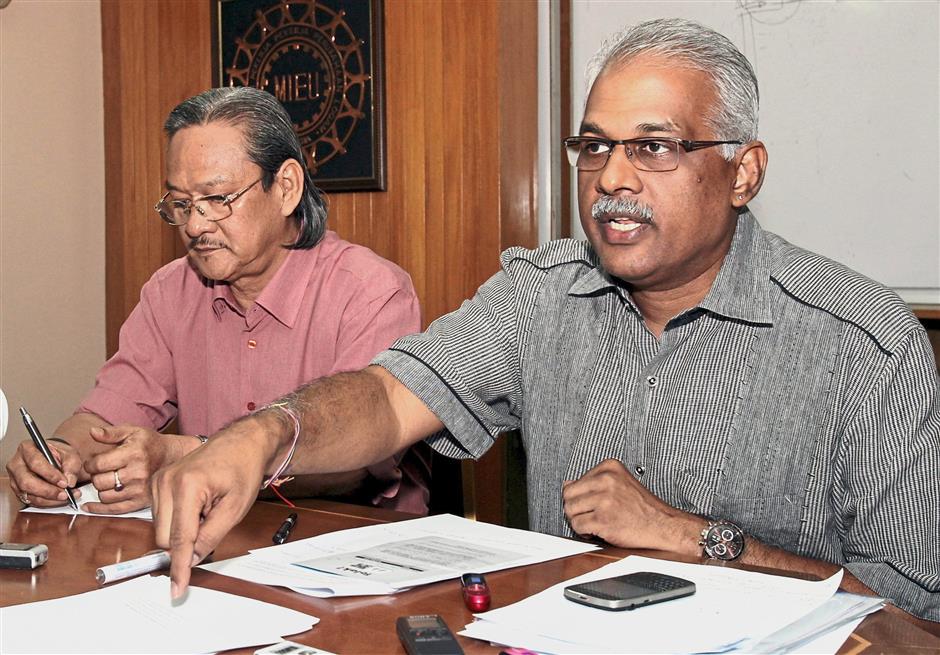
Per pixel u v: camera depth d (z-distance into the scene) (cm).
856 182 270
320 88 319
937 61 259
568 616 96
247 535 135
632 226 142
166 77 346
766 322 148
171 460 158
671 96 140
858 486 141
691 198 141
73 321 350
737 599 101
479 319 168
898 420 139
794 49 274
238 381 208
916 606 133
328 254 208
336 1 315
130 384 215
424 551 122
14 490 158
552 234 308
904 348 140
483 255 302
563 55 305
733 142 144
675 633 91
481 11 297
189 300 214
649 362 155
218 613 98
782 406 146
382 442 150
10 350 330
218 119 190
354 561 117
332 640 93
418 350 161
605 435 157
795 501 146
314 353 204
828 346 145
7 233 328
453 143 304
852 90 269
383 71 311
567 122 306
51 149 342
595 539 138
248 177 190
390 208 314
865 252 271
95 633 93
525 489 290
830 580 108
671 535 130
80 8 351
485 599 101
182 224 192
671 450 151
